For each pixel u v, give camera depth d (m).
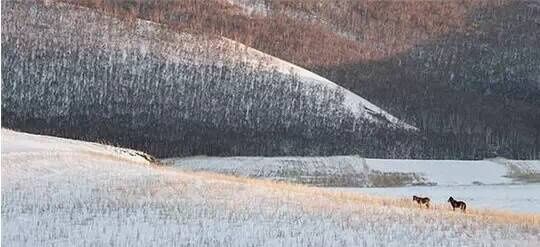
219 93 128.25
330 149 109.44
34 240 21.20
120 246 20.53
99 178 33.47
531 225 25.11
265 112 122.88
